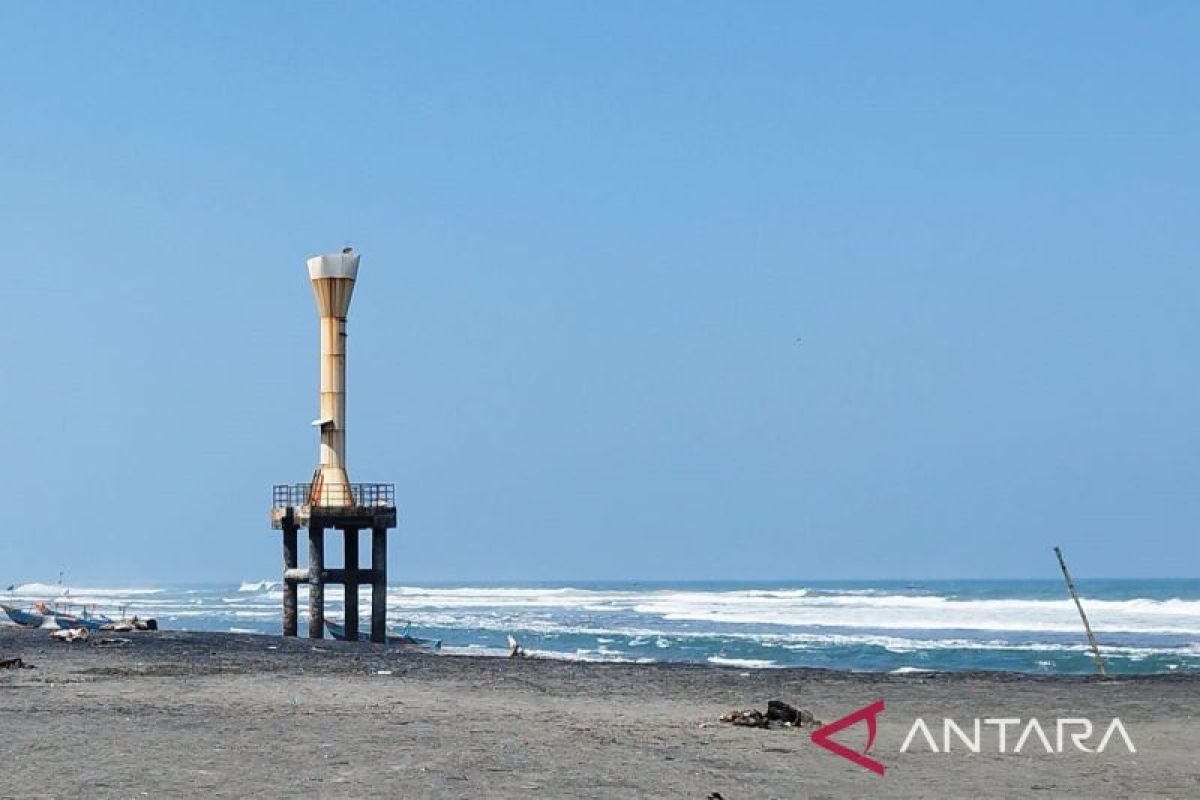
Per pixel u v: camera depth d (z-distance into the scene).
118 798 21.56
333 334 64.25
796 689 41.69
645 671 48.28
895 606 145.00
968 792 23.62
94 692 37.38
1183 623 105.38
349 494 64.38
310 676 43.72
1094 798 23.23
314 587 63.75
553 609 153.50
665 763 25.88
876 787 23.98
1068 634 94.25
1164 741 30.47
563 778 24.02
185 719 31.36
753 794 22.94
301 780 23.33
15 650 52.56
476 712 34.22
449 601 189.62
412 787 22.84
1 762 24.91
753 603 163.75
